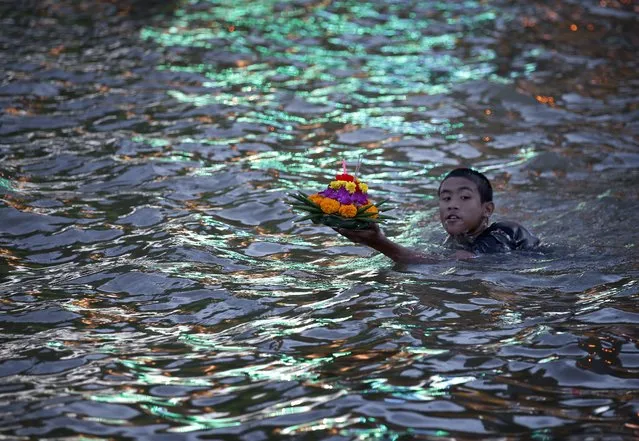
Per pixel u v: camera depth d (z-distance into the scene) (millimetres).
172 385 10258
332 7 38000
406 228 16500
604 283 13570
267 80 27547
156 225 16203
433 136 22688
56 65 27891
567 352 11008
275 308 12594
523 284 13531
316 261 14719
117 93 25391
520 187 19078
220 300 12875
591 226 16484
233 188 18406
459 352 11031
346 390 10062
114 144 21078
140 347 11344
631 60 30219
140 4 37500
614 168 20328
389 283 13516
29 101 24281
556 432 9172
